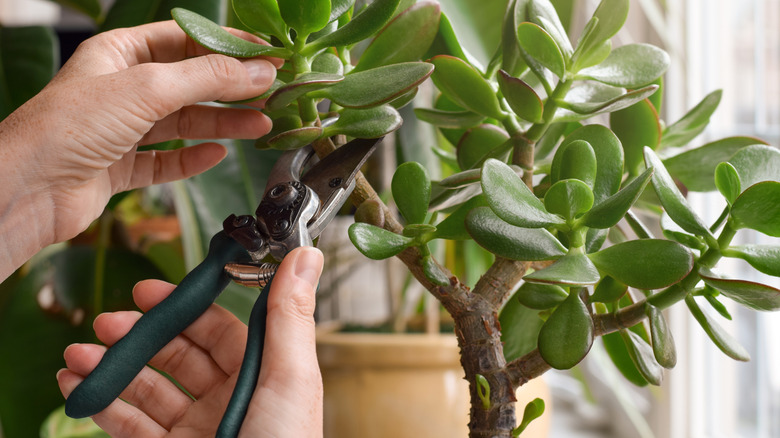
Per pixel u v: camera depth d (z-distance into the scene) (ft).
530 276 1.75
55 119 2.05
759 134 3.50
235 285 3.05
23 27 3.33
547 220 1.83
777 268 1.81
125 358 1.90
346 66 2.19
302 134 1.93
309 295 1.87
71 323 3.35
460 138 2.39
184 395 2.19
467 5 2.94
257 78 2.03
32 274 3.40
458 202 2.15
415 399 2.96
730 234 1.83
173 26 2.28
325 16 1.91
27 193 2.13
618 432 4.66
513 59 2.14
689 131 2.27
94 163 2.11
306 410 1.84
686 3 3.69
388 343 2.97
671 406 3.92
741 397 3.80
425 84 3.35
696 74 3.72
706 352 3.96
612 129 2.16
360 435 3.00
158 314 1.93
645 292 2.07
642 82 2.01
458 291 2.02
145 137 2.36
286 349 1.84
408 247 1.98
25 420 3.18
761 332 3.62
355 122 2.01
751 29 3.52
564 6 2.85
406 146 3.26
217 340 2.20
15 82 3.24
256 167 3.02
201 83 2.00
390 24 2.07
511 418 1.99
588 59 2.00
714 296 1.95
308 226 1.98
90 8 3.69
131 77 2.02
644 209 2.26
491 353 2.00
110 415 2.13
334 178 2.02
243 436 1.83
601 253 1.86
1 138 2.07
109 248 3.54
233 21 2.52
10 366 3.23
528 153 2.10
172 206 4.99
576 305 1.90
